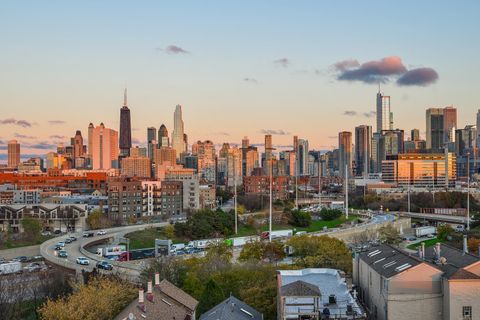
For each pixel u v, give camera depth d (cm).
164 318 9669
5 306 14138
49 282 16788
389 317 9131
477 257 9712
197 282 13462
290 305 8869
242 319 9694
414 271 9156
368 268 10738
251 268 14612
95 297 10981
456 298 8781
